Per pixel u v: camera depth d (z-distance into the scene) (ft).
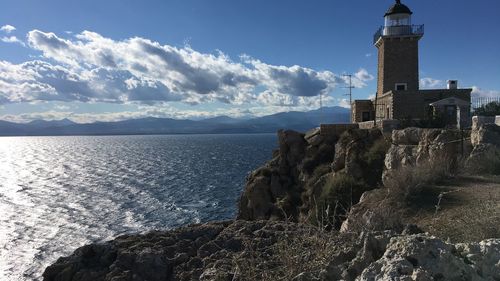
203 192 246.88
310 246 25.43
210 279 28.40
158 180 305.94
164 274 38.52
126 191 258.78
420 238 19.16
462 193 53.31
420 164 67.77
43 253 140.67
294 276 22.35
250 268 24.93
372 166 105.70
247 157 502.79
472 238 32.55
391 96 160.56
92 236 158.92
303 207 115.65
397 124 126.93
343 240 25.93
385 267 17.61
